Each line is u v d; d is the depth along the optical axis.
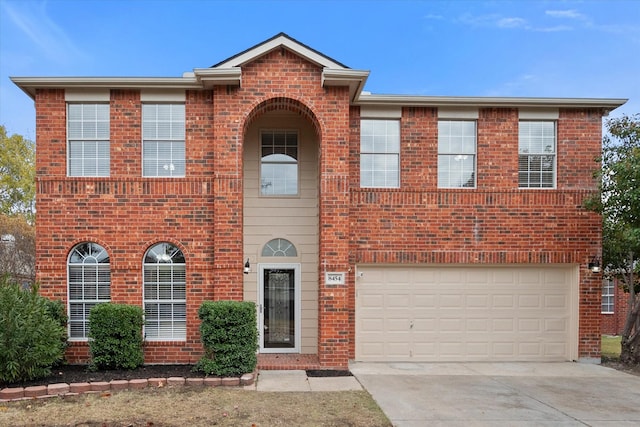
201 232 9.52
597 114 10.41
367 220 10.05
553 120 10.45
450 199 10.15
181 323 9.51
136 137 9.58
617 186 9.20
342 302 9.20
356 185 10.10
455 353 10.16
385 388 7.80
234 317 8.07
